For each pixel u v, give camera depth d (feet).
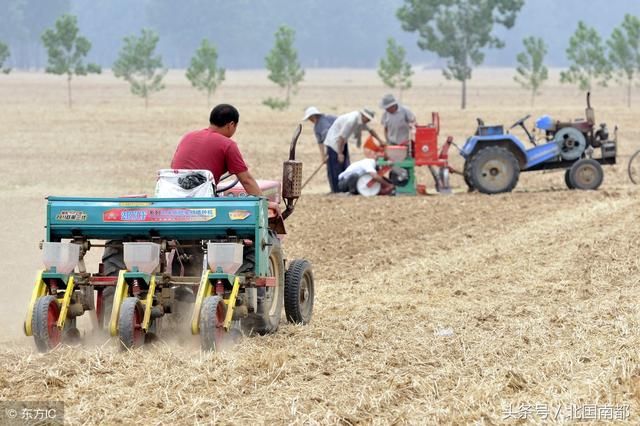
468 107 498.69
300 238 123.34
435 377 59.21
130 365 60.44
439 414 52.37
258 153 248.11
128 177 198.90
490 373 59.98
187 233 68.08
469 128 335.47
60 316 65.05
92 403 53.42
